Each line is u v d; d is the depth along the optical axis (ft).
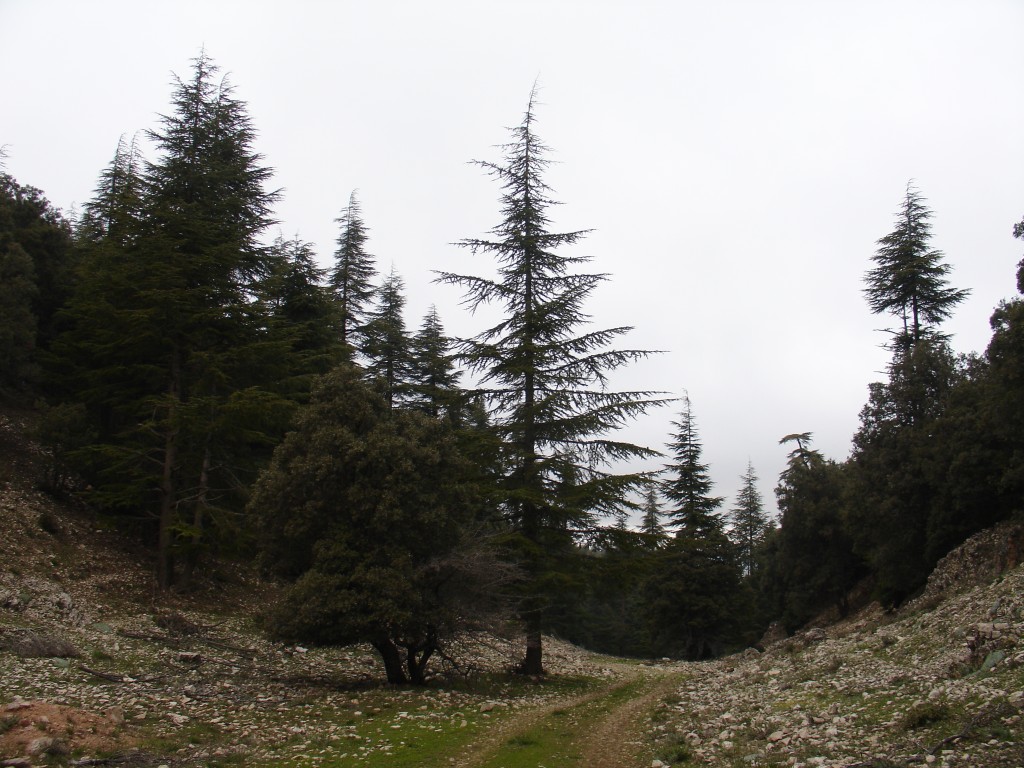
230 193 96.53
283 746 39.29
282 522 60.34
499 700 59.57
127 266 82.84
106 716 39.32
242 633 77.25
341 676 66.28
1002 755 27.53
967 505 104.12
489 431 81.30
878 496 119.14
